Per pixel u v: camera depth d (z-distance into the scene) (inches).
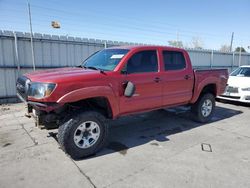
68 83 128.6
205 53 609.0
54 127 146.1
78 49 387.2
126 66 155.9
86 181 116.8
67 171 126.3
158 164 135.6
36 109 136.6
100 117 145.3
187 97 201.2
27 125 209.2
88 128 142.2
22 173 123.6
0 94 324.5
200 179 119.4
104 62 167.9
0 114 253.1
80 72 144.1
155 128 206.5
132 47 168.9
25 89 140.0
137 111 167.0
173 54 190.1
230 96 308.2
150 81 167.9
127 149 157.6
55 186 112.2
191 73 201.0
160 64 177.6
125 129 203.3
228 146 164.9
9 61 325.4
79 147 138.6
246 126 216.5
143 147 161.3
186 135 187.9
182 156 146.8
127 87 150.4
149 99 169.9
